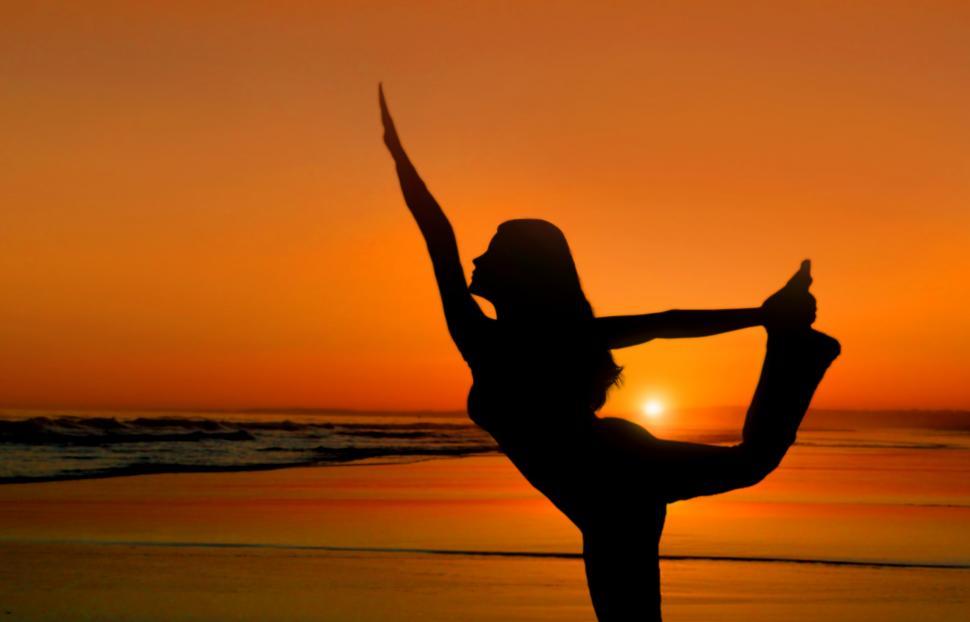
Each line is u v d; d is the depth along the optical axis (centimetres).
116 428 3988
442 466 2120
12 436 3164
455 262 271
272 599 674
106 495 1349
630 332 251
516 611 644
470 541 950
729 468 250
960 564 839
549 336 260
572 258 276
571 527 1056
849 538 985
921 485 1645
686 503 1309
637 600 255
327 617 623
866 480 1762
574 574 777
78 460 2198
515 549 902
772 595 700
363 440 3916
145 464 2094
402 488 1521
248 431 4550
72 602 661
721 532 1024
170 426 4434
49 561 818
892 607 667
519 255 269
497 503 1295
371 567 803
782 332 245
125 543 919
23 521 1066
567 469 259
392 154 280
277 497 1353
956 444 3962
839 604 673
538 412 261
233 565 807
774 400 245
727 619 626
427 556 859
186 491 1423
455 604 662
